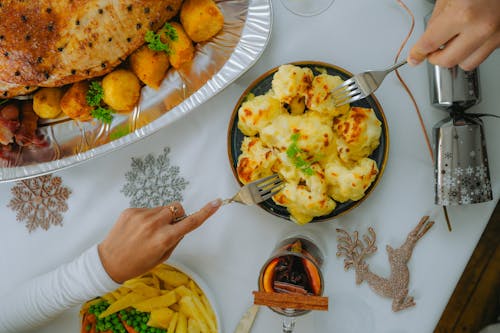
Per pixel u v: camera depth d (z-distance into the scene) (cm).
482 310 125
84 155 97
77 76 90
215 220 100
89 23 85
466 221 93
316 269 79
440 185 85
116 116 98
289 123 84
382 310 94
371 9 96
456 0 65
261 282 81
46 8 85
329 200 86
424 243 94
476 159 83
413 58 74
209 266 100
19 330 97
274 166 88
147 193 102
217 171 100
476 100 83
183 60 93
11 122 96
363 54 97
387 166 96
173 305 96
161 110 98
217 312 92
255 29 93
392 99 96
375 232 96
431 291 93
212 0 94
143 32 88
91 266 87
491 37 67
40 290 92
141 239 84
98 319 96
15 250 105
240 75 93
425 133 92
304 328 97
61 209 104
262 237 99
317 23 97
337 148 86
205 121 101
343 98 84
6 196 105
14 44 86
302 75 84
